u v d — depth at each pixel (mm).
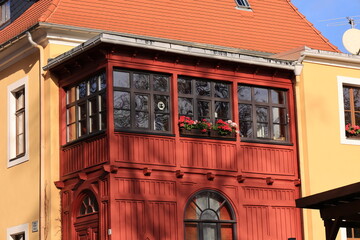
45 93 20312
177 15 22953
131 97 18734
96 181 18469
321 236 20828
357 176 22031
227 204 19703
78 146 19297
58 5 21062
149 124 18875
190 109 19641
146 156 18641
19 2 24031
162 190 18750
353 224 16875
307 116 21359
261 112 20828
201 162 19422
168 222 18703
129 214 18156
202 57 19609
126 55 18750
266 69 20828
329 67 22156
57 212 19609
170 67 19375
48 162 19891
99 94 18844
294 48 24047
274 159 20656
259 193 20266
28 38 20406
